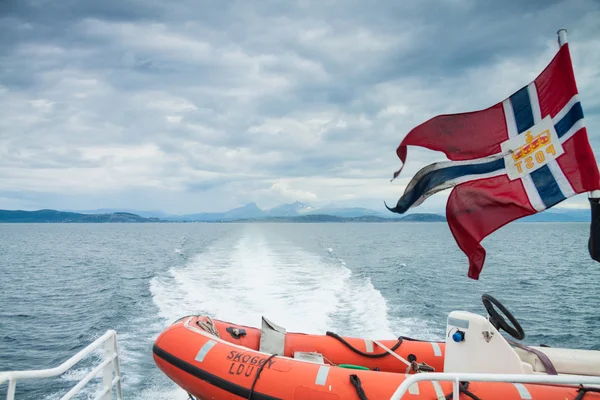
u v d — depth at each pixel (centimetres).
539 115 430
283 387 486
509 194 441
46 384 887
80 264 3325
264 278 1897
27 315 1583
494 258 3584
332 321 1220
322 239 6197
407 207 489
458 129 463
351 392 466
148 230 13625
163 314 1339
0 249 5144
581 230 12619
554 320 1472
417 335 1169
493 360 472
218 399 516
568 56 407
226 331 643
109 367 458
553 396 447
